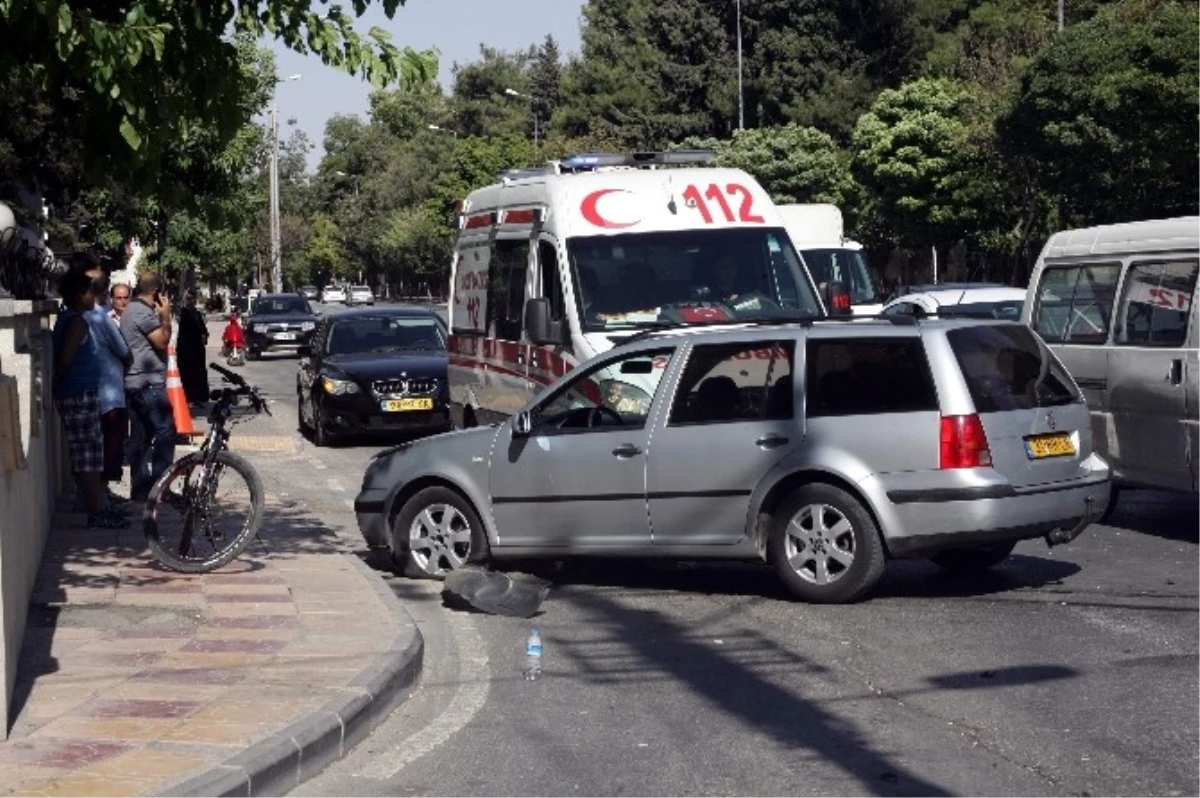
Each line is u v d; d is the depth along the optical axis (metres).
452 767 7.03
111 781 6.21
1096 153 36.50
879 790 6.51
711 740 7.35
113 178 11.16
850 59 68.56
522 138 99.69
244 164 26.08
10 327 8.83
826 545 10.20
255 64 32.00
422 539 11.55
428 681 8.70
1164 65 33.88
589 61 94.38
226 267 42.62
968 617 9.84
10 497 7.77
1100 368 13.02
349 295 91.12
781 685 8.34
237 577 10.91
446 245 98.75
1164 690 7.95
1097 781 6.55
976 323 10.34
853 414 10.11
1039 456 10.19
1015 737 7.23
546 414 11.15
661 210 13.97
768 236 14.00
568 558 11.37
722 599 10.66
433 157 114.44
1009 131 39.31
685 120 75.56
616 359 10.95
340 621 9.42
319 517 15.14
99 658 8.45
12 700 7.37
